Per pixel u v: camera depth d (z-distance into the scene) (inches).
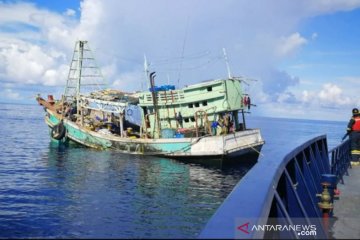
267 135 3917.3
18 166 1133.7
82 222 581.3
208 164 1259.2
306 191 281.3
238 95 1343.5
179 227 571.2
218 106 1318.9
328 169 488.7
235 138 1269.7
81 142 1620.3
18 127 3223.4
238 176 1098.7
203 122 1357.0
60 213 629.0
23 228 545.0
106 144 1526.8
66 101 1749.5
